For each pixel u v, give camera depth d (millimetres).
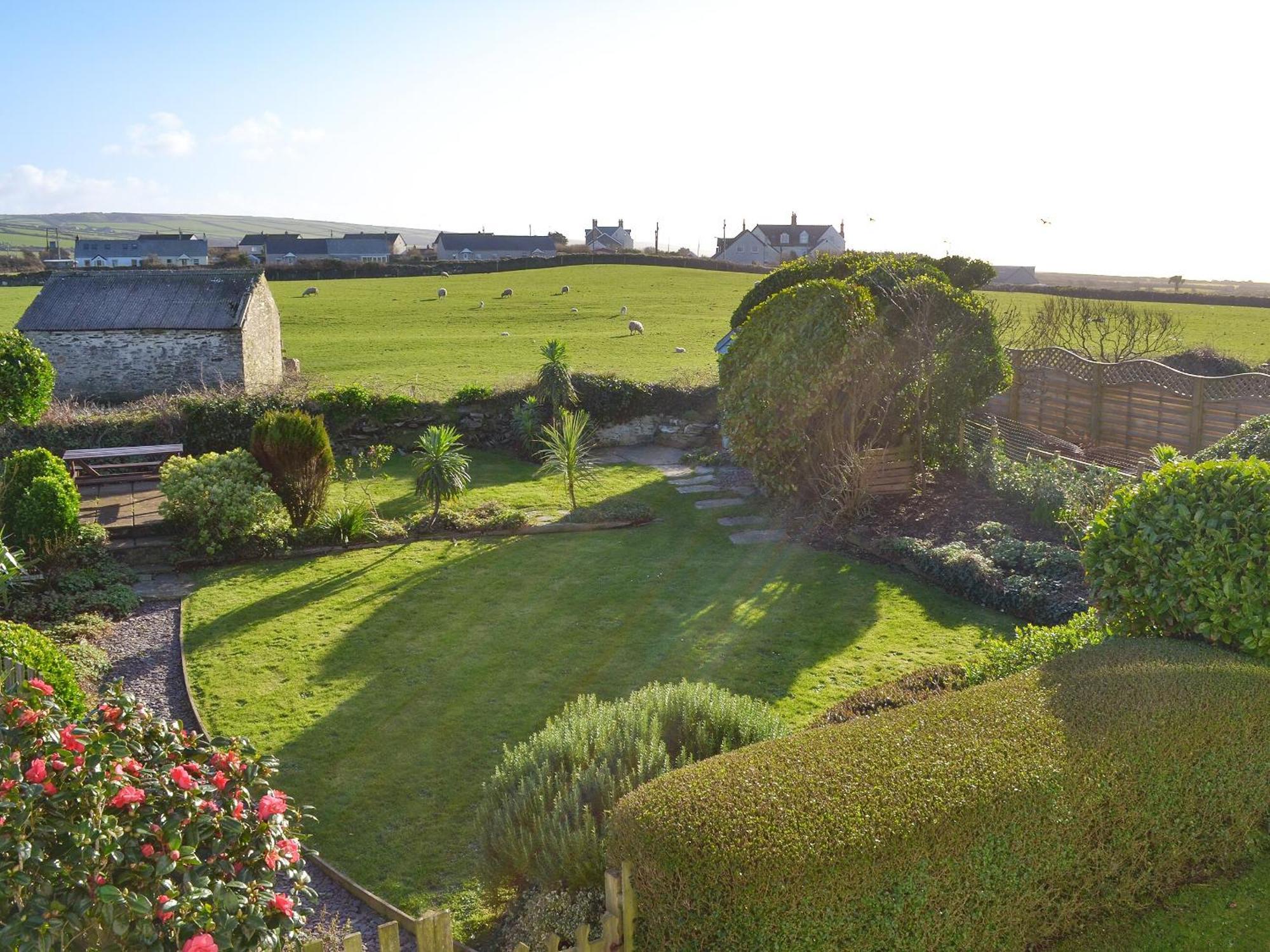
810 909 4473
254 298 33594
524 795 6148
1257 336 43750
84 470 19062
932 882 4809
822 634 11562
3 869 3660
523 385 24656
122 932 3723
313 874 6980
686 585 13656
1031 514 15375
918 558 13781
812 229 139625
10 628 8078
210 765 4551
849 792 4934
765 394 16750
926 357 16656
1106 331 36469
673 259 91062
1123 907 5684
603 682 10281
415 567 14688
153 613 12773
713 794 4887
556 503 18797
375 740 9031
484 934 6184
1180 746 5777
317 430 16156
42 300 32531
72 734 4090
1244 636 7016
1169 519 7605
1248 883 5934
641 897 4617
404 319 54062
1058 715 5852
